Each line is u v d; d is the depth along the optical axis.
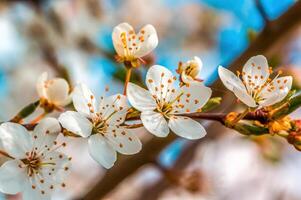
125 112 0.28
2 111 0.50
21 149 0.27
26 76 0.54
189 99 0.28
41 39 0.54
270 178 0.58
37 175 0.27
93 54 0.52
